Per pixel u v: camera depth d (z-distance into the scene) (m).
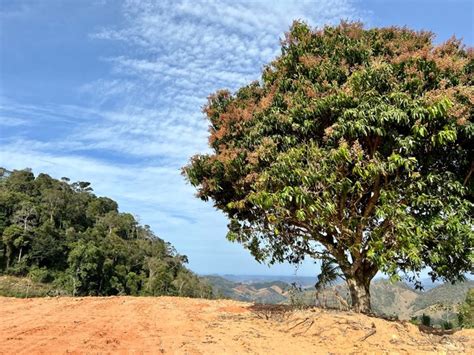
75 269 61.22
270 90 8.99
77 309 10.12
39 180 81.12
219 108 9.48
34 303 11.40
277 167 7.44
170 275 73.69
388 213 7.13
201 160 8.91
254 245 9.62
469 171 8.11
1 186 75.69
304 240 9.41
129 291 67.62
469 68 7.91
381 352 6.32
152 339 6.59
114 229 83.06
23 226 65.88
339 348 6.57
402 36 8.62
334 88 7.74
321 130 8.03
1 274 59.25
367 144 7.68
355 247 8.05
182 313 9.87
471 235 7.16
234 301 12.99
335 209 7.63
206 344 6.38
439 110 6.66
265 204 7.55
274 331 7.88
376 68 7.34
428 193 7.57
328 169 7.33
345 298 9.65
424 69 7.47
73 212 77.81
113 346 5.92
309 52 8.85
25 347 5.60
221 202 9.66
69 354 5.27
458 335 7.78
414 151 7.65
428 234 7.21
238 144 8.52
